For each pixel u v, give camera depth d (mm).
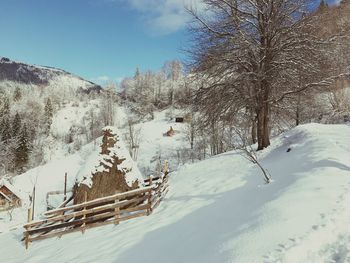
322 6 21469
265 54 20141
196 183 17031
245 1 20875
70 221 14688
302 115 34500
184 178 19281
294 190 9477
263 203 9648
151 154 64250
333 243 6270
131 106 134750
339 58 20922
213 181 16453
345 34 19969
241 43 20141
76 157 68750
